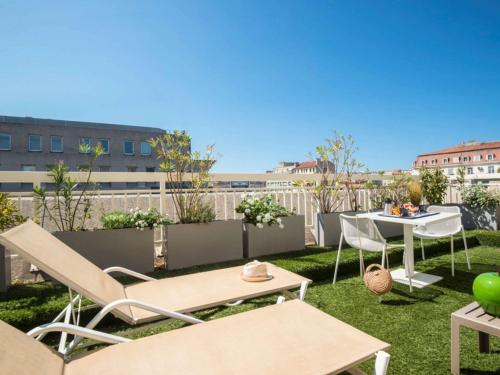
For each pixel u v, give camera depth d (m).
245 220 4.63
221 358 1.29
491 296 1.72
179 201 4.36
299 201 5.69
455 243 5.47
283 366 1.22
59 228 3.69
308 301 3.10
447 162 46.00
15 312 2.38
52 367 1.22
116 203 4.76
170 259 3.96
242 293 2.16
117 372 1.22
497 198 7.04
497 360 2.00
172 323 2.65
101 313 1.58
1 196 3.07
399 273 3.99
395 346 2.22
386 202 3.73
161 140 4.52
